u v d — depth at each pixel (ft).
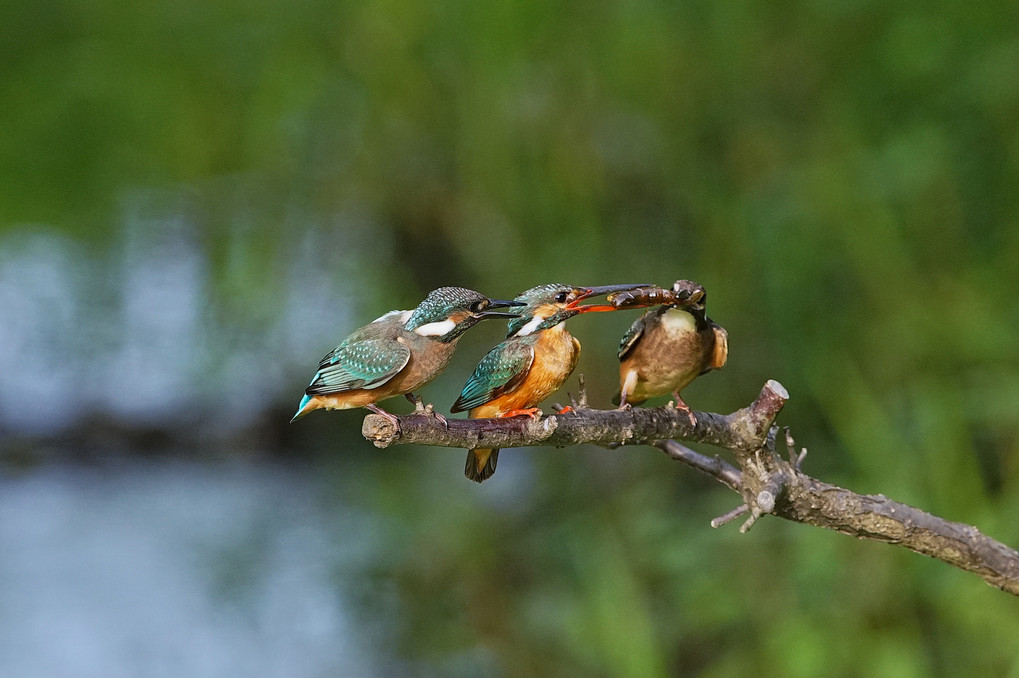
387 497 48.93
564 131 41.47
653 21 41.01
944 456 31.83
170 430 58.80
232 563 45.14
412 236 49.32
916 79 36.29
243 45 48.78
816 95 38.70
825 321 36.42
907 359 34.30
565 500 42.63
